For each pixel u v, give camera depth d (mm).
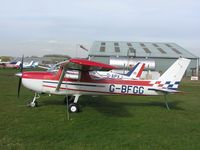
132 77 20062
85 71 10195
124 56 43375
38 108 10039
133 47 49500
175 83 10773
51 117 8562
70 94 10383
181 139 6582
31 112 9250
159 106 11672
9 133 6566
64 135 6578
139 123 8156
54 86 10203
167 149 5793
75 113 9391
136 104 12023
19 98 12500
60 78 9641
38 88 10258
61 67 9766
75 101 10242
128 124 7980
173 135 6934
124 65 36906
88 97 13586
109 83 10508
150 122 8352
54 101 11734
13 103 11039
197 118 9211
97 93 10484
